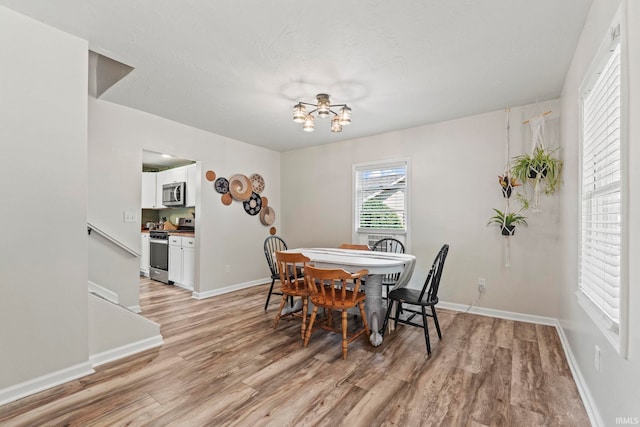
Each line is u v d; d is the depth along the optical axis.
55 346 1.89
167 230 5.15
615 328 1.33
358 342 2.59
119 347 2.29
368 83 2.64
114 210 3.18
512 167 3.19
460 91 2.80
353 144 4.45
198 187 4.09
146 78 2.57
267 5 1.69
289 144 4.80
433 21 1.82
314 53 2.18
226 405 1.71
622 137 1.19
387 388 1.89
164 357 2.29
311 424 1.56
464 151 3.49
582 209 1.93
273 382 1.95
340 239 4.56
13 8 1.72
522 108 3.15
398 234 3.98
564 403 1.74
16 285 1.75
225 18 1.80
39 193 1.83
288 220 5.21
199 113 3.42
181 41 2.04
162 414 1.63
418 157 3.82
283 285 2.91
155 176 5.65
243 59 2.26
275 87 2.73
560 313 2.74
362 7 1.70
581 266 1.94
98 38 2.01
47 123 1.87
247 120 3.66
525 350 2.42
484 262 3.35
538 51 2.14
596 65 1.56
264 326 2.97
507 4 1.67
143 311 3.44
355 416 1.62
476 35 1.96
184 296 4.14
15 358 1.75
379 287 2.82
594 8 1.62
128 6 1.70
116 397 1.78
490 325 3.00
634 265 1.11
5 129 1.72
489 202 3.33
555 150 2.80
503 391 1.85
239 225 4.61
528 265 3.11
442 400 1.76
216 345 2.52
